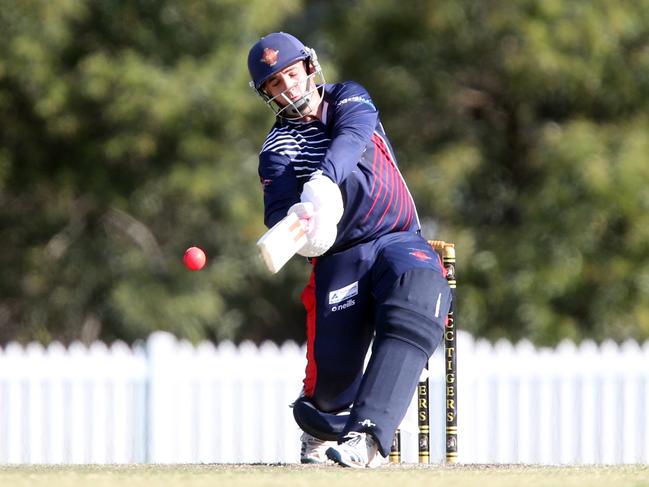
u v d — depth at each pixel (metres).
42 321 54.34
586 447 42.44
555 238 53.69
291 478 15.23
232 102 49.91
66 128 50.66
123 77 49.47
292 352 42.34
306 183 17.56
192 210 54.62
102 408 41.72
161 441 41.47
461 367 42.03
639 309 53.75
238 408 42.00
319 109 19.08
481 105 59.53
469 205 59.41
